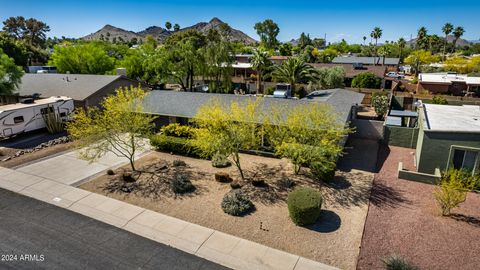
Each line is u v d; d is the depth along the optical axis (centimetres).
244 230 1273
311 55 8150
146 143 2383
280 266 1067
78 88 3231
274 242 1196
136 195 1577
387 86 5291
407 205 1462
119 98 1869
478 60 6919
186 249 1159
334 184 1688
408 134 2316
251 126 1802
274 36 13762
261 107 2227
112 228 1291
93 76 3541
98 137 1805
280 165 1962
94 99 3095
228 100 2475
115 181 1742
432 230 1265
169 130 2312
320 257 1112
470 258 1099
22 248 1157
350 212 1404
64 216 1379
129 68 4731
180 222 1332
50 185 1688
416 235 1233
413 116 2695
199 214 1395
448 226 1291
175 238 1224
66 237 1226
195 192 1606
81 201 1514
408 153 2212
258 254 1128
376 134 2555
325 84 4384
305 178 1759
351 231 1262
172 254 1131
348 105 2422
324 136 1653
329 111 1914
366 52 10525
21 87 3519
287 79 3850
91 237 1227
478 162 1641
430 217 1359
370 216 1370
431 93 4688
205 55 4200
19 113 2473
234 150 1700
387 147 2358
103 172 1872
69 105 2862
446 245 1171
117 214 1397
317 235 1237
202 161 2056
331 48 12400
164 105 2559
